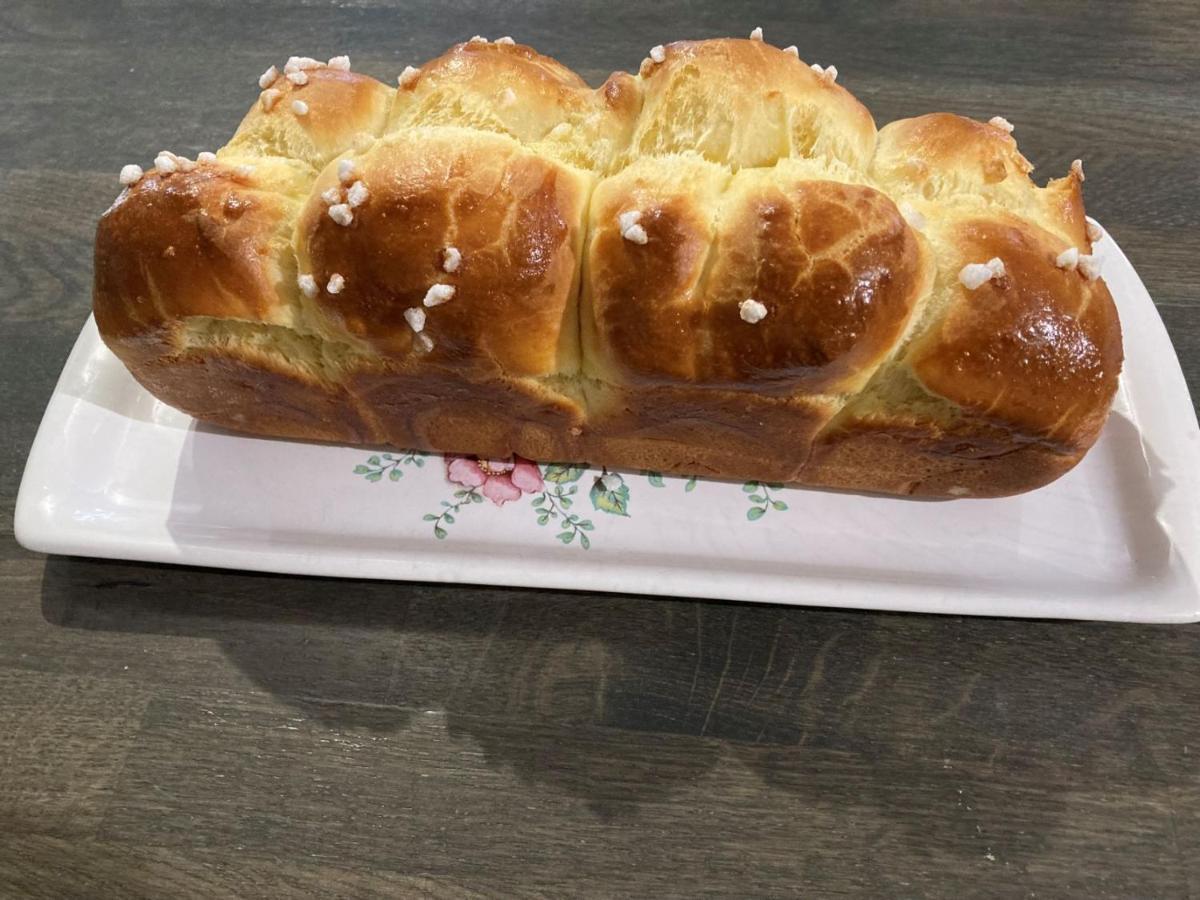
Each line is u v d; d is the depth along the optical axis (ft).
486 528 0.95
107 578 0.93
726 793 0.83
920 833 0.82
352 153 0.85
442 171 0.79
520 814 0.82
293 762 0.84
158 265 0.82
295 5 1.39
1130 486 0.96
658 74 0.86
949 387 0.79
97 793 0.83
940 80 1.31
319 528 0.94
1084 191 1.20
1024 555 0.93
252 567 0.90
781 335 0.76
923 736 0.86
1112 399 0.84
